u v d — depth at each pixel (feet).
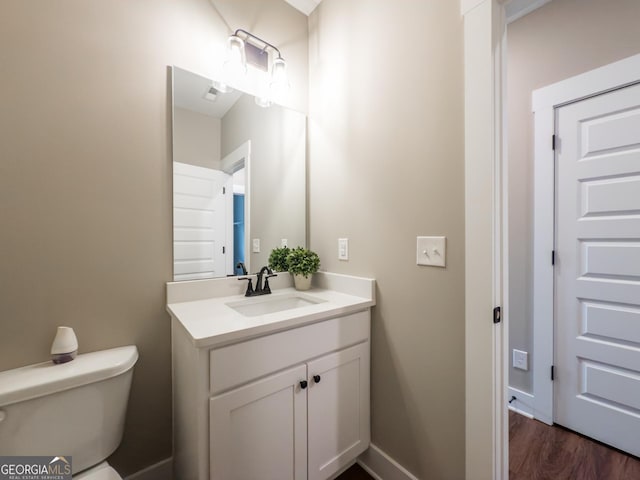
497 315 2.99
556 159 5.38
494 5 2.98
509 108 6.02
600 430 4.91
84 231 3.47
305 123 5.67
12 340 3.07
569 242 5.24
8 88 3.04
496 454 3.00
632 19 4.56
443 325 3.44
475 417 3.12
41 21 3.21
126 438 3.77
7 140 3.04
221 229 4.63
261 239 5.11
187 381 3.21
